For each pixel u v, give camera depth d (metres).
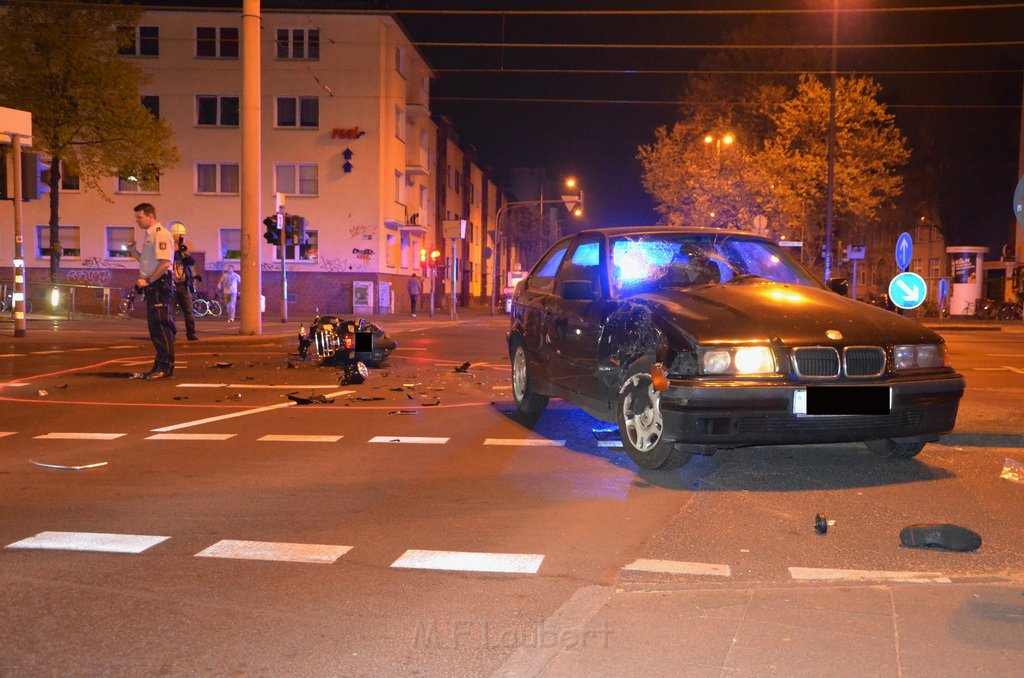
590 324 6.83
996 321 35.94
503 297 47.22
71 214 38.00
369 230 37.94
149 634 3.27
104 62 28.73
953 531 4.33
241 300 19.73
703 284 6.88
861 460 6.39
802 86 36.41
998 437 7.13
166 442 7.27
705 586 3.76
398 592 3.72
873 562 4.09
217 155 37.84
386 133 38.59
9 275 38.25
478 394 10.35
